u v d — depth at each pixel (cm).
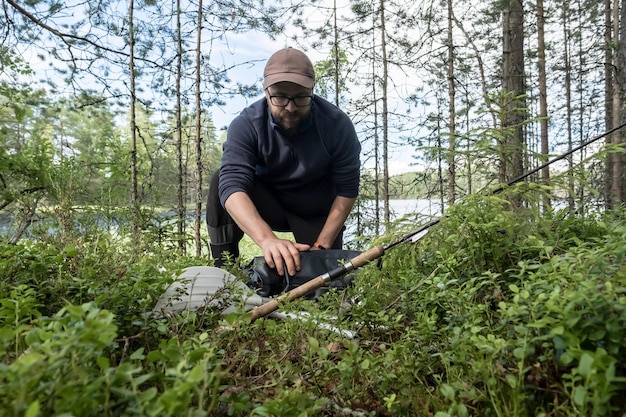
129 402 86
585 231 225
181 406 79
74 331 86
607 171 988
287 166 339
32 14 549
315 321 179
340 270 203
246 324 166
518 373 116
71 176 364
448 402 121
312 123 331
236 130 329
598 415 94
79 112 836
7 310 125
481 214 196
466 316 147
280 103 300
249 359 150
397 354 138
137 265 223
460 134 271
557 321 104
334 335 170
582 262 132
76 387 82
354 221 979
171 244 502
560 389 109
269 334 168
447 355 132
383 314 179
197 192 841
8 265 181
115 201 494
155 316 167
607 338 103
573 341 99
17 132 294
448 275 173
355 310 184
